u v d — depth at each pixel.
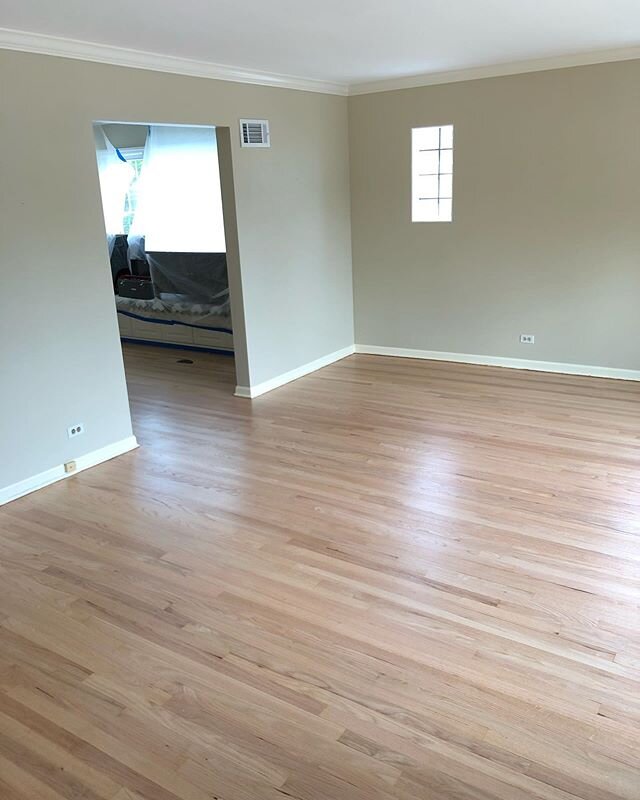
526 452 4.27
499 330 6.16
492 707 2.22
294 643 2.58
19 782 2.03
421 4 3.40
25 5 3.06
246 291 5.42
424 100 5.87
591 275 5.58
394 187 6.27
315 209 6.08
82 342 4.18
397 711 2.22
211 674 2.44
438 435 4.63
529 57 5.14
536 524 3.37
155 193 7.24
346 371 6.37
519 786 1.93
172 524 3.55
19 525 3.60
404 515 3.53
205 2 3.16
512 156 5.63
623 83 5.05
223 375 6.48
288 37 3.99
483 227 5.95
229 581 3.01
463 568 3.02
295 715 2.23
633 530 3.27
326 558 3.15
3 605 2.91
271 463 4.29
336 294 6.60
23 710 2.31
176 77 4.53
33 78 3.67
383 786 1.95
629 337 5.56
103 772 2.05
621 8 3.64
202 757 2.08
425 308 6.49
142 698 2.34
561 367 5.94
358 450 4.43
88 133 4.01
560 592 2.81
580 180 5.41
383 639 2.58
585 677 2.34
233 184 5.14
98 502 3.84
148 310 7.79
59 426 4.12
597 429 4.60
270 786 1.97
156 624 2.74
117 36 3.75
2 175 3.59
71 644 2.64
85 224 4.07
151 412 5.43
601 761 2.00
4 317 3.71
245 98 5.11
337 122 6.19
